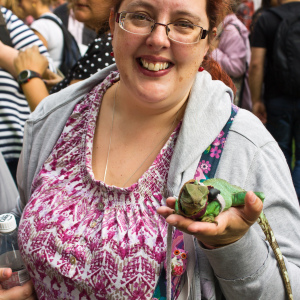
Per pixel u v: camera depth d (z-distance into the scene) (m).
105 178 1.48
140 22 1.29
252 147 1.35
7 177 1.94
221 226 1.06
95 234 1.35
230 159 1.35
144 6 1.28
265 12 3.88
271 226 1.33
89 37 3.99
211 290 1.34
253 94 4.00
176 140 1.41
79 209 1.42
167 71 1.33
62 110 1.65
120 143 1.51
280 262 1.25
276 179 1.35
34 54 2.54
